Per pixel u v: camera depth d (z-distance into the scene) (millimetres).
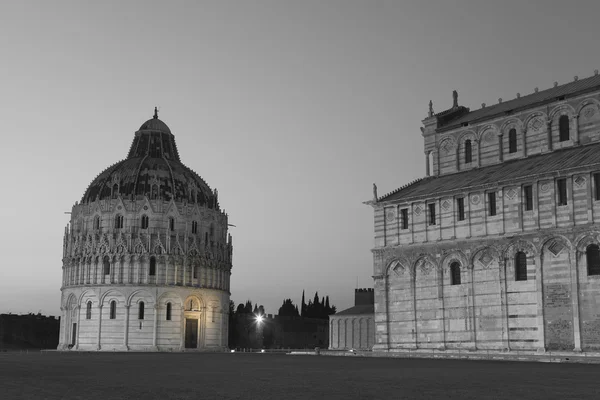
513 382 34469
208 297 150625
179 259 145875
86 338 142875
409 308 82250
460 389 30750
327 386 32750
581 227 68188
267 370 47406
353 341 139375
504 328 73062
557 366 51938
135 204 146500
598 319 66188
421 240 82188
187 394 29234
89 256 144875
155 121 167875
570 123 80688
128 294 142000
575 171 69125
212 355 95062
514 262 73250
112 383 35531
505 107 90562
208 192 162500
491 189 76188
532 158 82938
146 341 140875
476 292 76125
